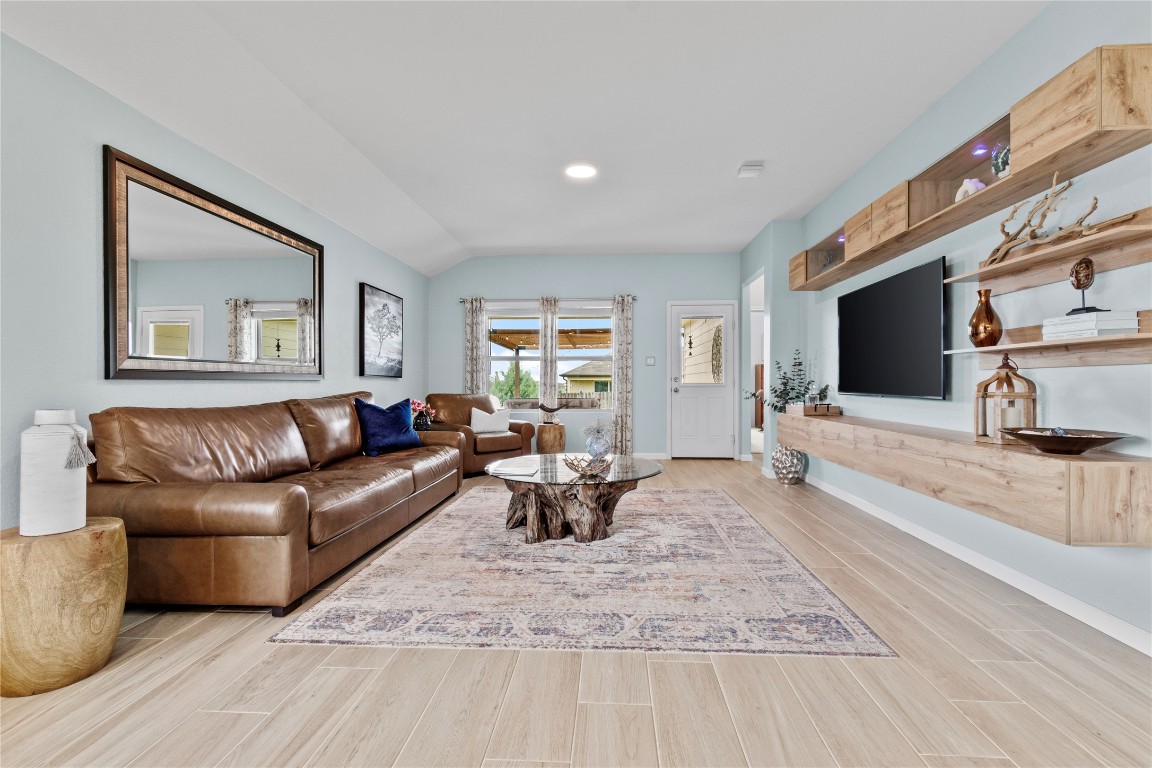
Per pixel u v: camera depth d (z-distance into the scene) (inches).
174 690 65.1
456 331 267.7
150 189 107.0
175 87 103.2
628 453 258.7
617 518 145.3
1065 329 75.9
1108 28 77.8
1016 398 89.1
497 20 91.3
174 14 88.4
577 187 171.8
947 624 81.6
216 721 59.0
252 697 63.6
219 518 84.4
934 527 121.1
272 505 84.5
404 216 192.9
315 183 152.2
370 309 200.2
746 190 174.1
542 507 128.4
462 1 86.5
